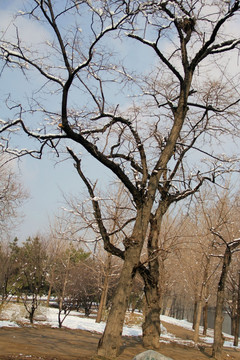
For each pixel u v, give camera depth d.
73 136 7.77
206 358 11.88
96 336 13.81
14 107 7.98
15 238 31.09
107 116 9.41
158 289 11.12
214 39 8.92
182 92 9.86
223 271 13.36
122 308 7.67
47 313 20.44
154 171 8.94
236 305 25.72
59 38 7.38
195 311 30.28
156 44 9.55
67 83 7.43
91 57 7.31
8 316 15.67
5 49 7.84
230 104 10.88
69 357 8.06
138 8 7.56
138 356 6.78
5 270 18.94
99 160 8.09
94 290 26.52
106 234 8.91
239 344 25.50
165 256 15.49
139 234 8.26
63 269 23.64
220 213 17.31
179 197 11.55
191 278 20.84
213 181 10.80
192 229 18.55
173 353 11.35
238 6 8.12
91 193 9.37
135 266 8.05
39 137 8.07
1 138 8.40
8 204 23.00
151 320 11.02
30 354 7.84
